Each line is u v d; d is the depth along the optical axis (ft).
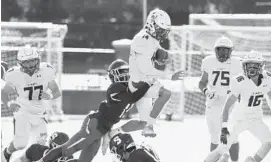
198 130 106.11
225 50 69.10
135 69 61.46
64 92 132.16
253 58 62.85
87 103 131.75
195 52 116.67
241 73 64.85
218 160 64.85
